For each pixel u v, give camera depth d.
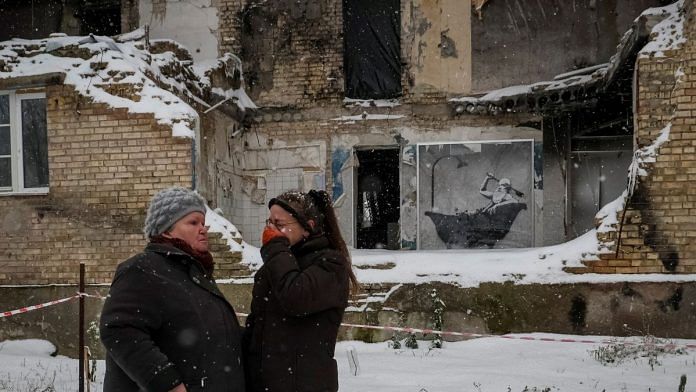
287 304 3.03
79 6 15.71
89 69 10.27
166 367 2.66
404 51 14.35
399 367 7.44
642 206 9.06
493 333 9.22
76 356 9.87
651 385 6.32
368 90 14.79
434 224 14.09
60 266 10.09
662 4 13.30
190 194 3.13
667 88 9.23
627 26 13.46
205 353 2.89
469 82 14.05
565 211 13.48
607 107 12.82
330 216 3.46
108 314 2.73
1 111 10.45
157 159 9.98
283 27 14.74
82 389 5.71
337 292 3.16
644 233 9.03
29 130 10.45
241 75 14.64
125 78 10.18
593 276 9.07
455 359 8.00
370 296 9.55
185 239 3.08
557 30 13.75
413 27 14.34
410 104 14.25
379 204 14.97
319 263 3.22
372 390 6.11
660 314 8.88
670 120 9.19
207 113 12.40
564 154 13.54
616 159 13.55
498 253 9.63
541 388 6.16
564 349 8.41
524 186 13.76
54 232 10.14
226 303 3.14
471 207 13.97
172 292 2.87
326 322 3.20
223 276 9.70
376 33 14.84
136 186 10.00
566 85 12.72
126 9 15.13
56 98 10.21
